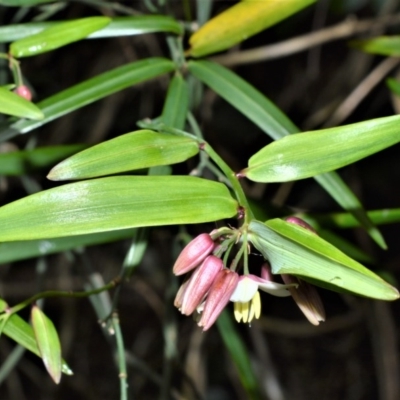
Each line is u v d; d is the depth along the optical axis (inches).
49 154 15.5
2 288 29.7
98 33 14.0
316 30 24.4
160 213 11.7
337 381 33.1
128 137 12.0
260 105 14.2
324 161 12.0
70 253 17.6
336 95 25.4
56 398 31.6
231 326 16.8
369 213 14.6
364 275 11.1
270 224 11.6
